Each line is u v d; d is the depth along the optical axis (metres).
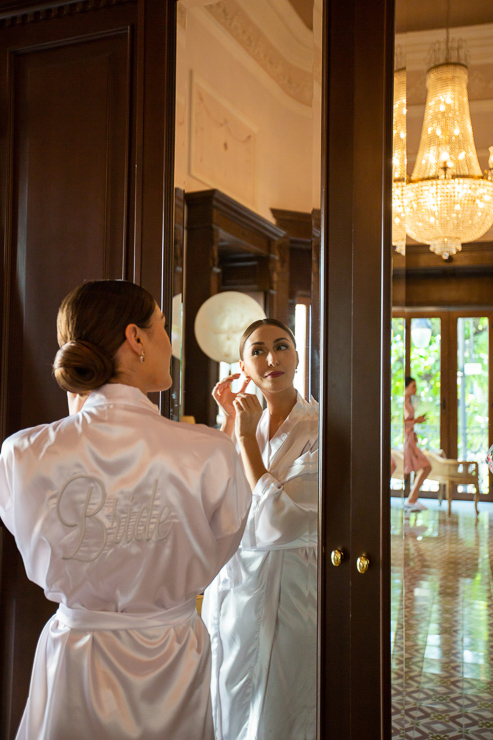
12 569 1.82
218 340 1.80
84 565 1.05
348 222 1.46
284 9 1.61
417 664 1.43
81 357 1.09
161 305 1.66
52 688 1.07
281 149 1.66
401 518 1.41
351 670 1.41
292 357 1.60
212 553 1.11
